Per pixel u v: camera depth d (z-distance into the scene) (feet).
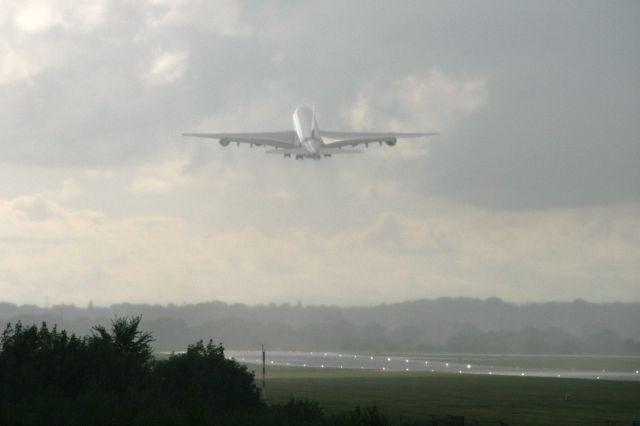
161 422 629.10
